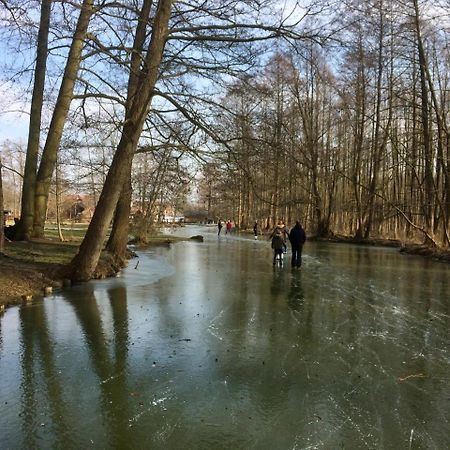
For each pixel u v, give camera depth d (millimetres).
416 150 34375
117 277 14812
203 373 6348
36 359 6727
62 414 5078
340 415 5219
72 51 16031
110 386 5844
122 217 18906
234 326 8836
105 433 4703
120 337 7910
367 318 9781
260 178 13102
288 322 9250
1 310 9406
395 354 7379
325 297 12055
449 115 32906
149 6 15016
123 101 15086
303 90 36344
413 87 31781
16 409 5164
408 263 21641
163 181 24672
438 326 9195
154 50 12820
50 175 20234
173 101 12859
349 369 6656
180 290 12672
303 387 5965
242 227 64438
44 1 11641
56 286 12258
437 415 5273
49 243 19031
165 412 5188
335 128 46250
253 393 5746
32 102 19922
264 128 12656
